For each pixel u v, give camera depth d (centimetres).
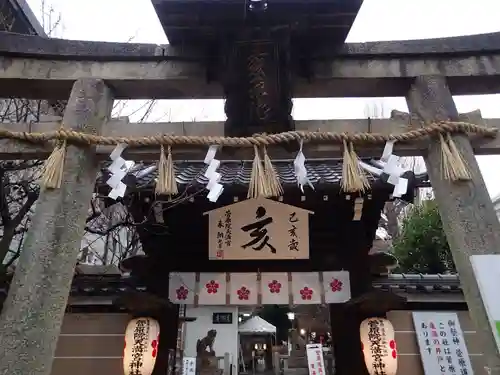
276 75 330
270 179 308
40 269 283
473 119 355
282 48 333
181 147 336
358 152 350
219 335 1894
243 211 576
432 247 1072
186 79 371
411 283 708
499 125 353
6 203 591
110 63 377
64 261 294
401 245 1135
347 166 318
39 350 264
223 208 575
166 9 319
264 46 331
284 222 571
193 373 1242
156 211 541
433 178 337
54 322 277
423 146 344
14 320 268
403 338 662
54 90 382
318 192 531
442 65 378
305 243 565
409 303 680
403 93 392
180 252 592
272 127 327
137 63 378
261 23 328
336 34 358
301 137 319
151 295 524
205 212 570
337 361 577
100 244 1355
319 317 2222
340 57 380
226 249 565
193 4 316
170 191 310
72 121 342
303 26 337
